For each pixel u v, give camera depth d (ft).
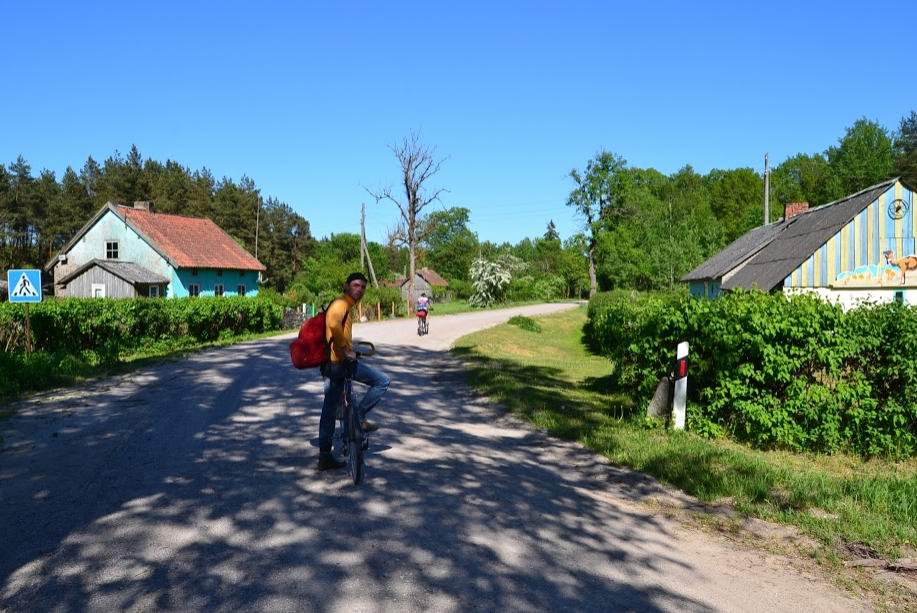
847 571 15.55
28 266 231.09
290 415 31.19
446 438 27.81
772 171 282.36
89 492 19.01
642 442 27.04
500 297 254.27
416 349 70.03
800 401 27.07
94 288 130.72
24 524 16.37
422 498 19.04
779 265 88.02
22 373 39.09
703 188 296.92
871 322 27.02
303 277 201.26
